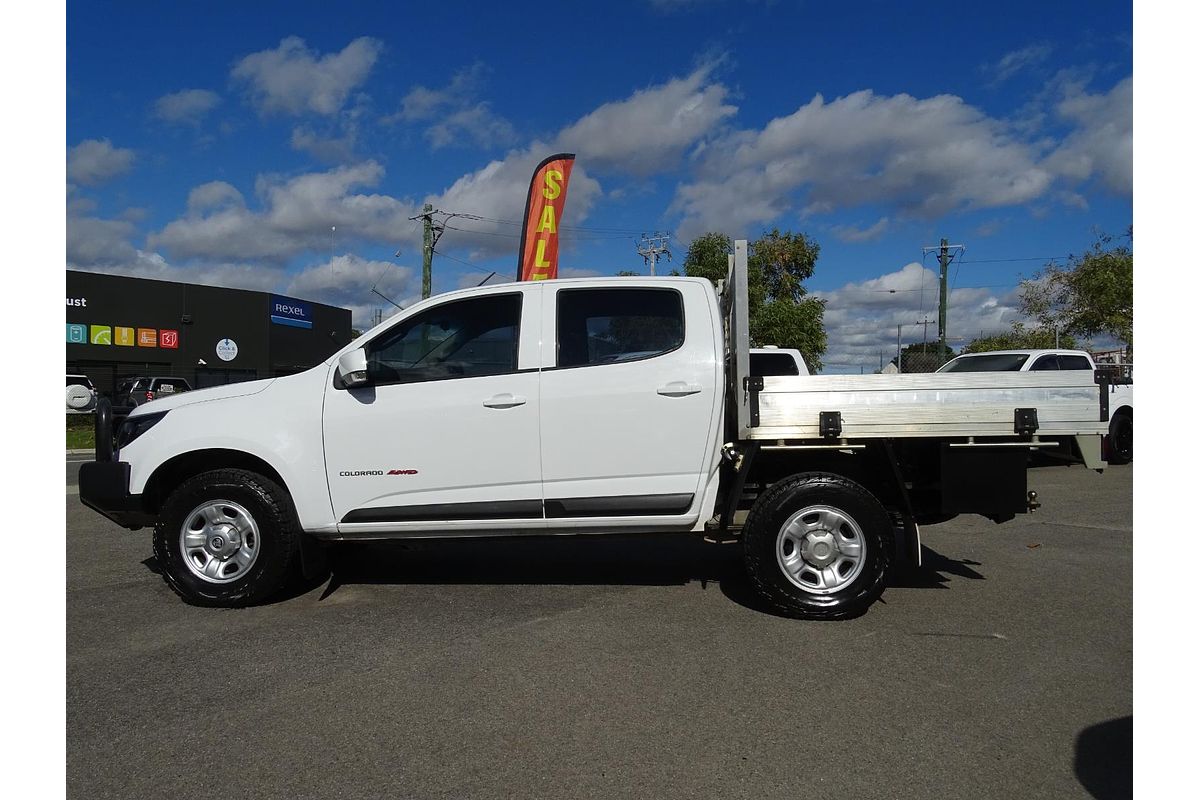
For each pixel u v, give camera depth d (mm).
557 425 4832
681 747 3129
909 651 4176
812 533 4707
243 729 3316
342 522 4953
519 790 2826
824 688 3693
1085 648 4219
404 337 5031
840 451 4953
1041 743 3141
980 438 4766
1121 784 2824
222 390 5160
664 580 5641
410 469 4891
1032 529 7641
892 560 4668
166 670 3969
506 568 6016
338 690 3709
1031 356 13195
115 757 3080
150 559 6445
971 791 2793
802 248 25109
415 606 5023
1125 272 25562
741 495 4957
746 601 5105
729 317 5426
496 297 5047
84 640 4414
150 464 5008
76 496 10070
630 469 4844
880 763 2990
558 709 3484
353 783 2885
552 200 15695
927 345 56531
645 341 4934
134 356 33781
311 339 41312
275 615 4863
